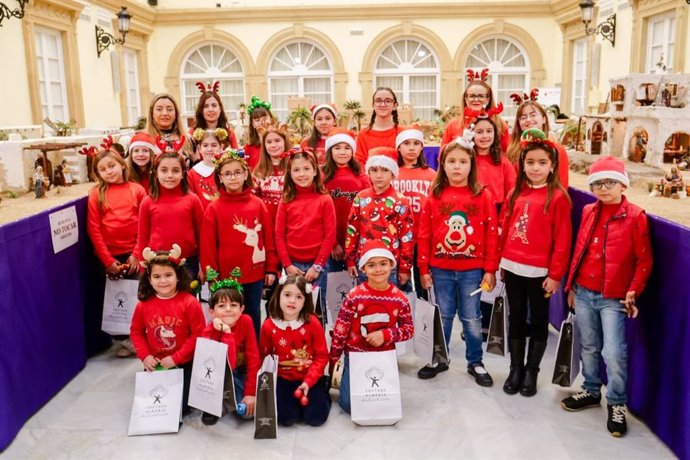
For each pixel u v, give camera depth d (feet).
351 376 8.92
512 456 8.06
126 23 34.40
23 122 26.84
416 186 11.74
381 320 9.31
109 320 11.08
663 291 8.22
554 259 9.62
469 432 8.70
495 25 40.34
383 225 10.60
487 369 10.94
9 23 25.76
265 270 11.05
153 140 12.85
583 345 9.18
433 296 10.92
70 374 10.63
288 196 10.95
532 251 9.76
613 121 21.84
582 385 9.53
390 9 40.27
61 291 10.37
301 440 8.56
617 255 8.45
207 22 40.88
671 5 26.13
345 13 40.40
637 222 8.32
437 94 42.01
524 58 41.22
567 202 9.63
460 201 10.23
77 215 11.09
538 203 9.73
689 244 7.57
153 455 8.22
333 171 11.85
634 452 8.09
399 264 10.80
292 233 10.98
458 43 40.73
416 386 10.25
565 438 8.48
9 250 8.77
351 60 41.16
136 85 40.32
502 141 12.51
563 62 39.27
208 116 13.82
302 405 8.96
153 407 8.87
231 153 10.30
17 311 8.91
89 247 11.61
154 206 10.88
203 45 41.52
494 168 11.46
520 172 10.01
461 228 10.22
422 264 10.60
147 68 41.01
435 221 10.44
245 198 10.64
